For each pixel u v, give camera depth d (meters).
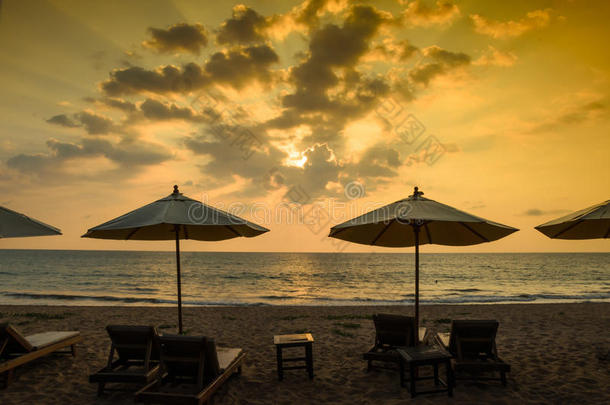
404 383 5.07
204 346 4.10
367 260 111.19
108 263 81.56
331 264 84.62
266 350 7.28
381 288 33.34
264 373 5.68
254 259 113.19
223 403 4.50
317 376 5.51
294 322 11.05
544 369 5.79
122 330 4.55
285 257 135.62
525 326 10.00
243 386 5.08
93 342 7.70
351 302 21.62
